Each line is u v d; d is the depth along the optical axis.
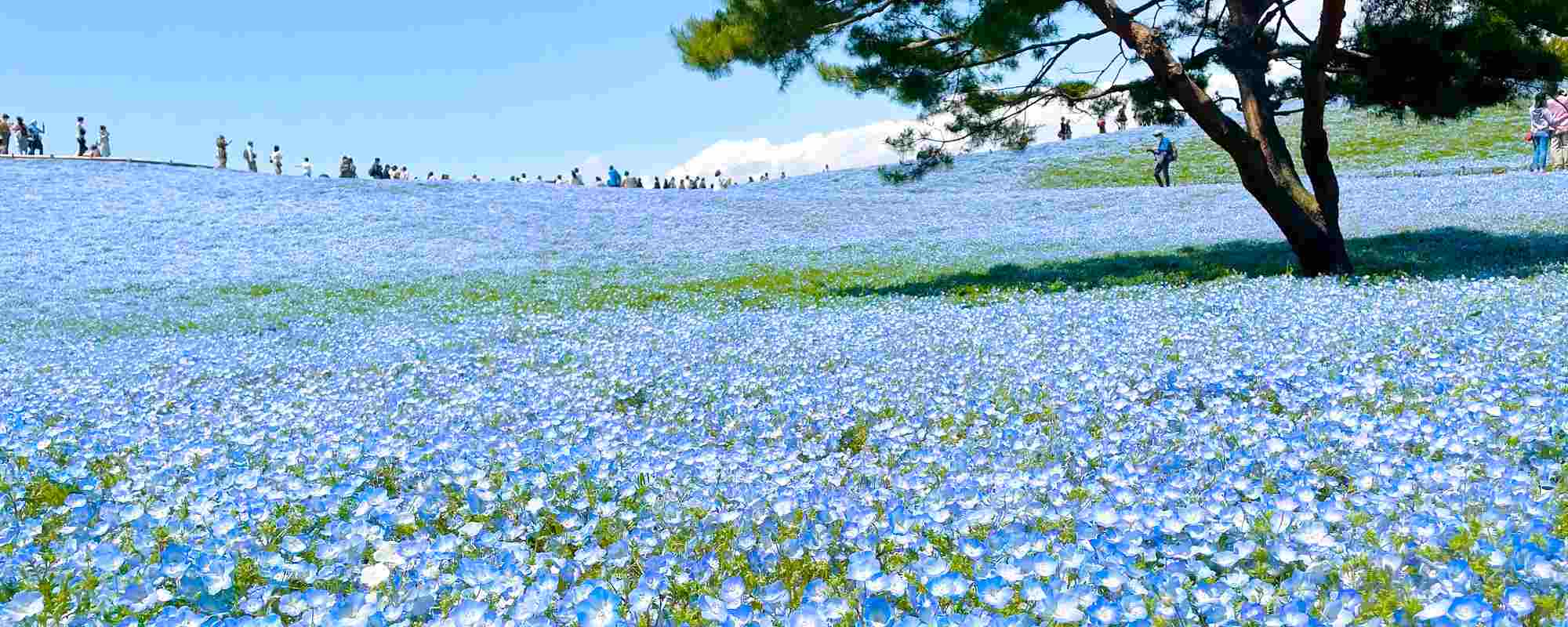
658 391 7.50
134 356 11.27
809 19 14.96
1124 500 4.00
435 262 26.09
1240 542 3.47
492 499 4.50
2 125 44.88
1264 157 13.79
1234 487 4.10
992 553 3.56
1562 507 3.78
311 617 3.23
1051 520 3.92
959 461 4.92
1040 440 5.16
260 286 21.55
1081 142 62.28
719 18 16.38
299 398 7.86
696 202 38.53
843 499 4.24
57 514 4.85
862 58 16.30
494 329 12.84
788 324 11.55
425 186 40.28
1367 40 13.51
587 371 8.77
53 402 7.77
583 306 16.30
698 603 3.38
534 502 4.42
